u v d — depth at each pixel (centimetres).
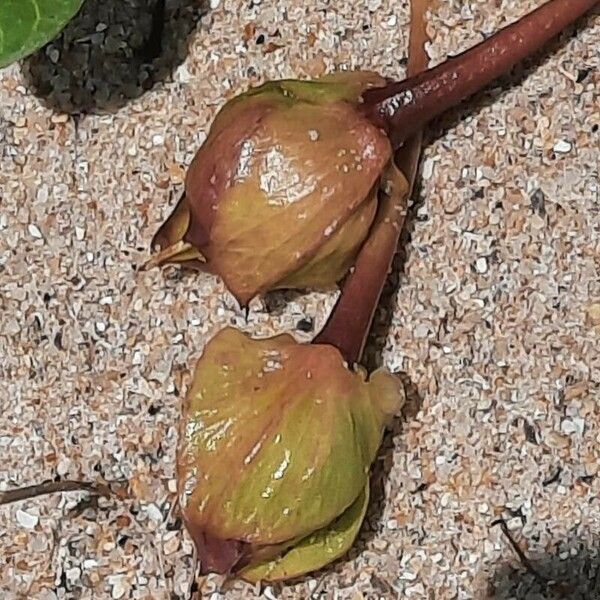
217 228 16
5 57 16
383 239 16
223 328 16
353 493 16
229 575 16
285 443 15
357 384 16
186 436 16
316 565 16
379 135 16
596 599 16
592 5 16
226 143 16
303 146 15
